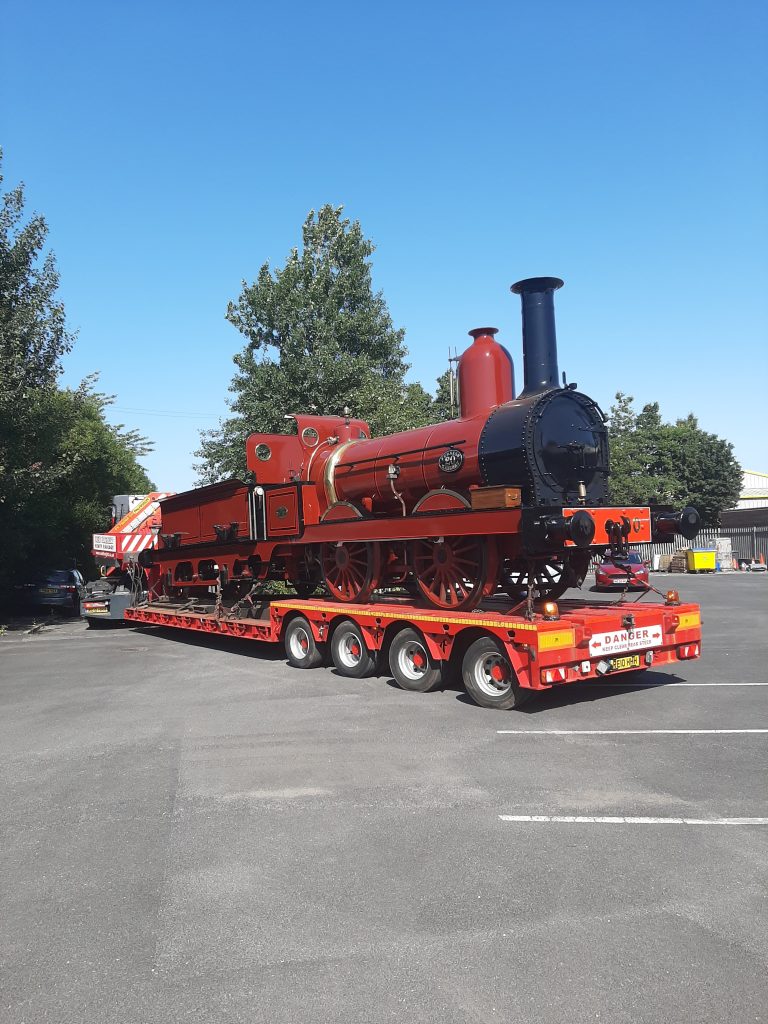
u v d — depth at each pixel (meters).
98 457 26.94
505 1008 2.75
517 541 7.90
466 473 8.27
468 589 8.22
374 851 4.11
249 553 11.53
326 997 2.84
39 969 3.08
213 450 21.48
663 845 4.09
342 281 21.92
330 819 4.58
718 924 3.28
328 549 10.23
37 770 5.72
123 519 16.52
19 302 18.14
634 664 7.56
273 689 8.59
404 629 8.40
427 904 3.52
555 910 3.43
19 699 8.49
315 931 3.31
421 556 8.77
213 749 6.15
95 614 15.84
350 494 10.01
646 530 8.10
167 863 4.03
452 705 7.49
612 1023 2.66
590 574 26.41
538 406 7.74
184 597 14.36
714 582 25.45
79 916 3.50
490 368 8.71
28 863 4.08
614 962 3.01
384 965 3.04
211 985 2.94
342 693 8.23
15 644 13.79
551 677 6.84
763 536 35.38
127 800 5.00
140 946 3.23
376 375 22.20
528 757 5.70
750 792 4.86
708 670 9.22
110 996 2.88
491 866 3.89
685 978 2.90
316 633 9.73
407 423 19.61
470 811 4.65
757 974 2.91
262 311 21.31
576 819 4.48
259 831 4.43
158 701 8.13
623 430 49.38
